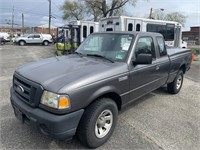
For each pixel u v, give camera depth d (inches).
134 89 162.7
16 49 925.8
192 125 171.2
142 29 544.1
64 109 113.6
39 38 1258.6
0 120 167.5
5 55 668.7
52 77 124.2
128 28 514.9
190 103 223.1
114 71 141.8
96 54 168.6
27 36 1243.2
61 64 147.8
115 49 165.0
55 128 112.9
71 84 117.6
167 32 615.8
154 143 143.3
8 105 199.5
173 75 232.1
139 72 164.1
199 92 266.7
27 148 133.0
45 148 133.6
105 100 134.9
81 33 681.0
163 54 209.3
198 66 516.7
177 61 231.5
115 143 141.6
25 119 128.1
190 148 138.9
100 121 134.7
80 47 192.1
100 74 132.6
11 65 454.0
